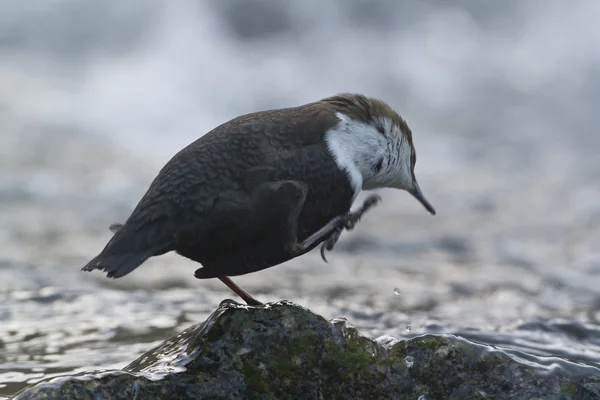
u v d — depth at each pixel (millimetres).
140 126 20828
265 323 6410
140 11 25359
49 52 25172
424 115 22109
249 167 6066
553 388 6602
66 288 10508
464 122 21641
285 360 6328
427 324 9250
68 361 7996
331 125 6426
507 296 10750
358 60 24359
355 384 6441
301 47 24953
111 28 25297
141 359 6676
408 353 6695
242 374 6254
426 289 11164
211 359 6277
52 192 15570
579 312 10148
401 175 7418
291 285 11305
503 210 15508
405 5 26281
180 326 9195
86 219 14141
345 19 25938
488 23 26203
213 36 24750
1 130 19422
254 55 24391
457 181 17625
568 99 22250
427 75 23750
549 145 20234
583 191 16484
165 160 18484
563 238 13680
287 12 25609
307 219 6363
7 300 9961
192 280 11375
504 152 19766
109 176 16875
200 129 21125
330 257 12820
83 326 9125
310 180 6234
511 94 22750
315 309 9977
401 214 15344
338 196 6414
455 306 10359
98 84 22844
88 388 5816
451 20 26156
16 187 15758
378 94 23078
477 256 12867
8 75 23422
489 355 6715
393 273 11961
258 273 11883
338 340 6484
